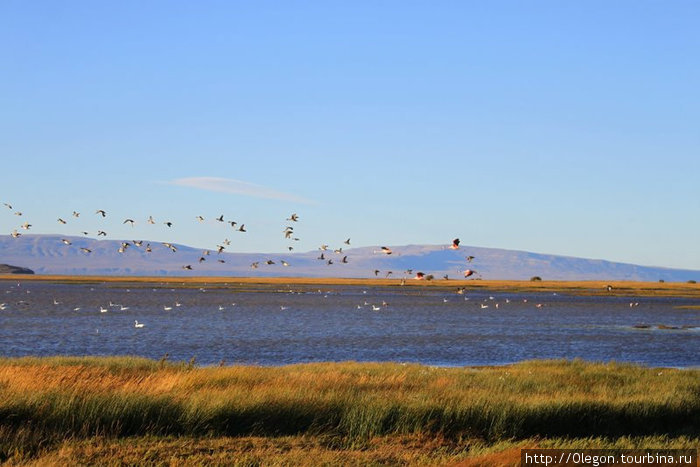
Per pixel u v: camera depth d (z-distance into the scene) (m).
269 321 152.88
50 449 30.94
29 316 159.12
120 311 179.75
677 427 43.12
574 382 55.25
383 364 68.31
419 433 36.59
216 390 41.19
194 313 176.38
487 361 90.25
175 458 30.06
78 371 47.78
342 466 30.33
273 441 34.00
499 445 34.28
